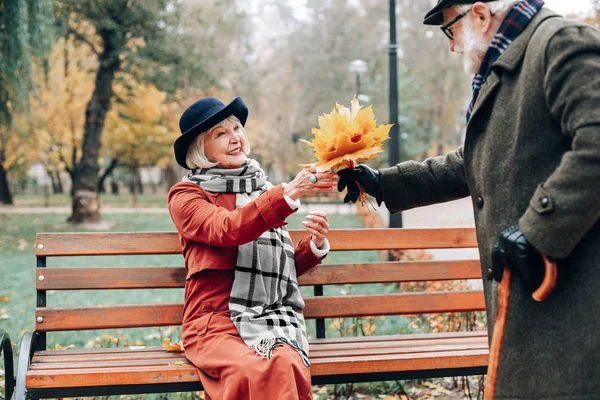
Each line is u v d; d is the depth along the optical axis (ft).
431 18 7.84
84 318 10.25
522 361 6.82
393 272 11.46
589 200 6.16
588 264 6.56
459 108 134.72
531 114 6.73
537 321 6.75
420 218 60.95
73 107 72.18
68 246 10.48
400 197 9.25
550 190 6.35
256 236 8.82
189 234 9.32
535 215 6.44
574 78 6.30
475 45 7.43
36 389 8.63
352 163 8.39
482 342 10.53
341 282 11.23
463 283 19.97
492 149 7.11
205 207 9.30
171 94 65.10
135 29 62.34
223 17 90.48
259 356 8.48
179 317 10.50
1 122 48.75
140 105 75.25
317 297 11.09
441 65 129.39
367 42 138.00
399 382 12.91
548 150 6.73
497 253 6.86
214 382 8.68
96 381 8.66
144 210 100.68
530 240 6.46
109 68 64.18
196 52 67.26
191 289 9.57
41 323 10.14
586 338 6.49
